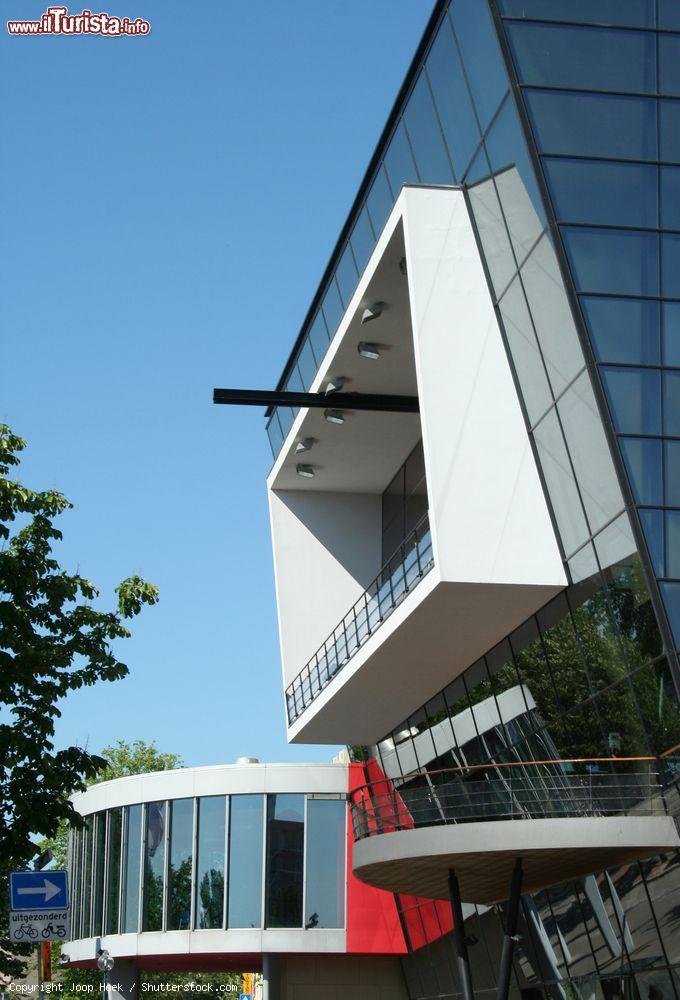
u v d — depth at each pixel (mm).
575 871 21734
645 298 20203
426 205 23609
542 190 20562
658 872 19562
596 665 20516
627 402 19453
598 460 19547
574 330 19859
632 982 21422
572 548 20969
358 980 34562
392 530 33781
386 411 30188
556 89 21328
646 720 19125
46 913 12312
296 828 34375
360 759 35906
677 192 21031
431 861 20266
